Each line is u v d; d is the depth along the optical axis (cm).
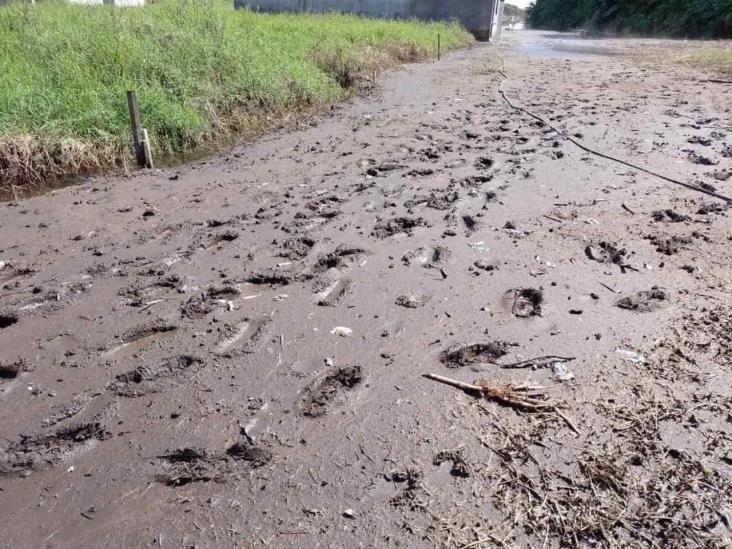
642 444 236
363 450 238
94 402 269
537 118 813
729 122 757
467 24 2488
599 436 241
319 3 2403
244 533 202
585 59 1630
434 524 204
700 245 408
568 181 545
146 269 392
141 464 234
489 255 401
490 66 1447
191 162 661
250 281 375
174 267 395
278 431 249
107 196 543
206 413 260
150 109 689
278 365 291
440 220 461
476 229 443
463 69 1380
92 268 395
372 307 341
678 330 311
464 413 256
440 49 1745
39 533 205
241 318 332
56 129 609
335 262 398
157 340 314
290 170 612
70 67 712
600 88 1071
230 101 800
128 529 205
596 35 3247
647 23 3000
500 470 226
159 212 500
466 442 240
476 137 718
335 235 439
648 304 337
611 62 1535
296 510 211
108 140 634
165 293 362
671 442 237
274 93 857
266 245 425
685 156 614
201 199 530
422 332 316
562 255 398
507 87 1106
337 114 879
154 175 607
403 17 2441
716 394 263
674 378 274
